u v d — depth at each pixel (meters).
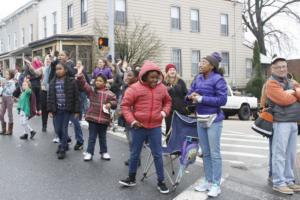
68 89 8.26
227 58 30.17
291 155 6.51
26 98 10.28
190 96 5.92
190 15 27.67
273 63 6.37
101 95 8.12
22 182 6.57
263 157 9.76
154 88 6.20
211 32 28.95
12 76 10.95
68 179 6.80
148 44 24.62
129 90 6.19
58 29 27.39
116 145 9.77
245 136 13.55
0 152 8.70
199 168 7.85
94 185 6.50
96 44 22.77
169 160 8.22
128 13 24.36
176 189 6.39
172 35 26.53
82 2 24.53
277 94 6.23
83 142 9.41
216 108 5.96
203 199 5.92
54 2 27.88
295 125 6.41
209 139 6.00
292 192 6.29
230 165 8.70
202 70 6.00
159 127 6.23
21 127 12.21
